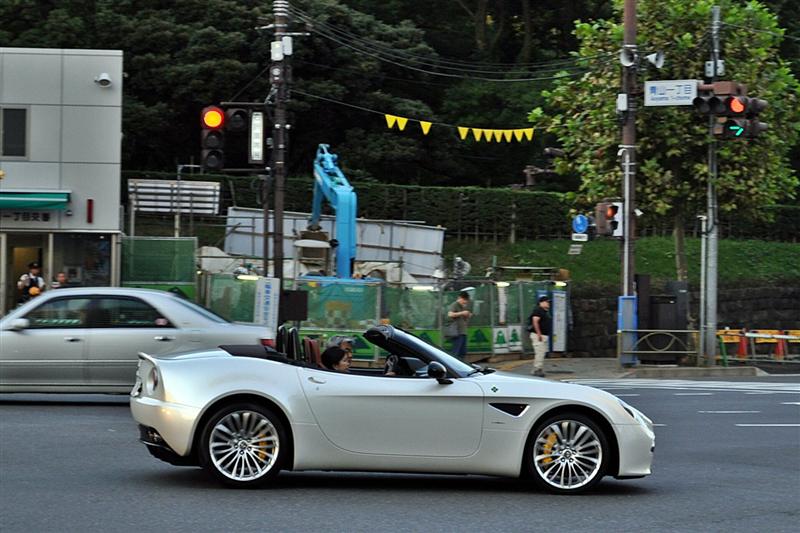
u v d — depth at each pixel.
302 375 18.66
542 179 101.38
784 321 89.25
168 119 88.06
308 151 95.25
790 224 96.81
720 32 58.91
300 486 19.39
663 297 55.41
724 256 88.69
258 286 46.38
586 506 18.14
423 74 99.38
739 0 74.94
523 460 19.11
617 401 19.36
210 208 81.62
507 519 16.83
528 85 100.25
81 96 54.34
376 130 92.75
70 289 31.22
